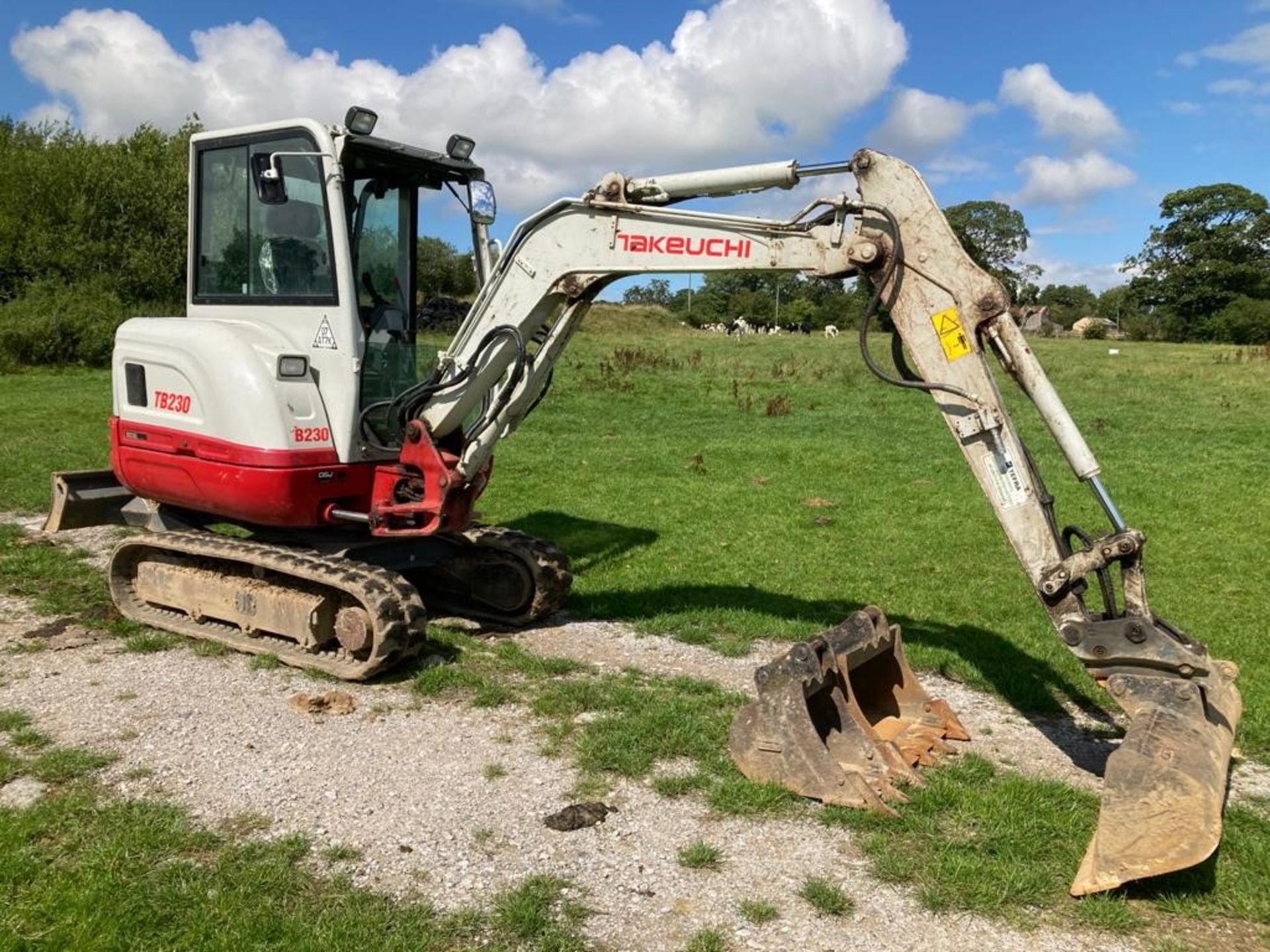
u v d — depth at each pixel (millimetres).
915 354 5059
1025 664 6961
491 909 3908
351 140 6473
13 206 32500
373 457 6832
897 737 5516
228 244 7090
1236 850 4426
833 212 5234
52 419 17625
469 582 7891
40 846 4285
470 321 6516
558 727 5676
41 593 8055
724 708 6023
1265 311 72188
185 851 4281
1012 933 3805
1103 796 4066
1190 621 7805
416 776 5031
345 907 3879
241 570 7016
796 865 4254
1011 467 4906
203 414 6668
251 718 5695
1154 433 17750
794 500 12375
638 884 4102
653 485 13297
